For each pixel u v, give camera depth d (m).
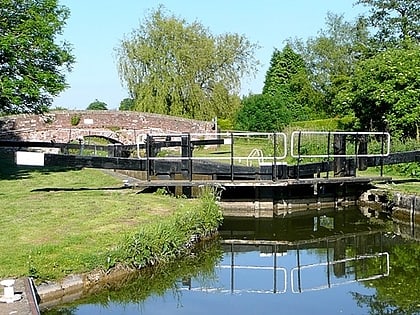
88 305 8.66
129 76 37.31
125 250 9.49
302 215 16.59
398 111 21.50
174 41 37.66
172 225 10.98
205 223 12.63
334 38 51.16
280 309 8.71
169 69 37.44
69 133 32.69
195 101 37.97
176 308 8.74
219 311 8.59
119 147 20.28
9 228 10.67
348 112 25.73
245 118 38.00
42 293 8.17
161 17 37.91
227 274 10.88
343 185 17.47
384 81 22.11
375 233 14.45
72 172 21.25
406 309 8.71
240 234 14.40
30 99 19.78
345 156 15.84
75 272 8.68
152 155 16.95
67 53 20.41
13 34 19.03
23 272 8.14
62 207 12.94
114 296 9.05
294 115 45.44
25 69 19.50
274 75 52.78
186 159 15.39
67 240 9.79
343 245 13.34
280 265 11.59
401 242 13.47
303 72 50.72
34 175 20.28
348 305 8.95
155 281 10.02
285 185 15.17
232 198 16.61
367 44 40.31
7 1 18.77
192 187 15.63
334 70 50.59
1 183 17.91
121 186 17.06
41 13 20.02
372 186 17.23
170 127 34.72
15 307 6.77
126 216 11.95
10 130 30.80
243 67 40.00
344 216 16.48
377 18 36.88
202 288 9.89
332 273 10.96
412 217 15.00
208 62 38.69
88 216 11.91
